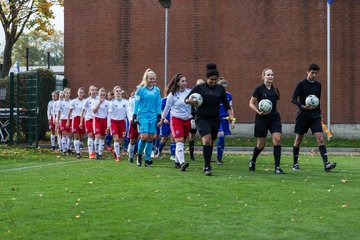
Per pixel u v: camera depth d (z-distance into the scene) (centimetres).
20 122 2664
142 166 1456
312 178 1177
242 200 893
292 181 1122
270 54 2834
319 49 2791
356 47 2745
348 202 877
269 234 669
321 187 1038
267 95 1281
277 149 1277
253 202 876
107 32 3003
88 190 1002
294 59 2812
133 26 2977
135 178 1169
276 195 941
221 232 679
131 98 1711
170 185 1055
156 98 1453
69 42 3042
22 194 963
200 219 750
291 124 2806
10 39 3588
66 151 2089
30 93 2503
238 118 2861
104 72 3009
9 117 2622
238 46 2866
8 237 657
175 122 1359
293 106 2811
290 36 2817
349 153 2211
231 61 2872
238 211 804
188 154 1973
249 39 2855
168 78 2938
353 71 2748
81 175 1235
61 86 3059
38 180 1155
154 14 2952
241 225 716
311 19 2795
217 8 2881
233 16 2867
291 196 932
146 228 700
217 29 2884
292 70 2814
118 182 1106
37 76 2388
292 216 770
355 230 688
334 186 1050
